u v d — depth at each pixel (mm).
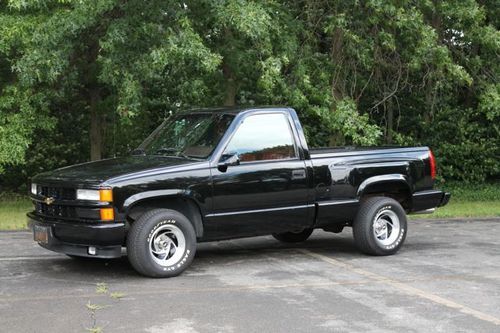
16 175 17422
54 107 16750
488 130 19078
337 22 13094
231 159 7594
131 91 11320
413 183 8930
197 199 7398
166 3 11469
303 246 9562
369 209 8547
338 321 5609
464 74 13898
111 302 6203
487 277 7418
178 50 10836
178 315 5770
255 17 11031
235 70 13562
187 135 8109
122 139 17734
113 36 11156
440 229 11477
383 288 6840
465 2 14188
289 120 8148
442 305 6168
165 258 7312
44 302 6188
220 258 8555
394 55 14961
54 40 11250
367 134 13211
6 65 13273
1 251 8898
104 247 7000
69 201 7098
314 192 8188
